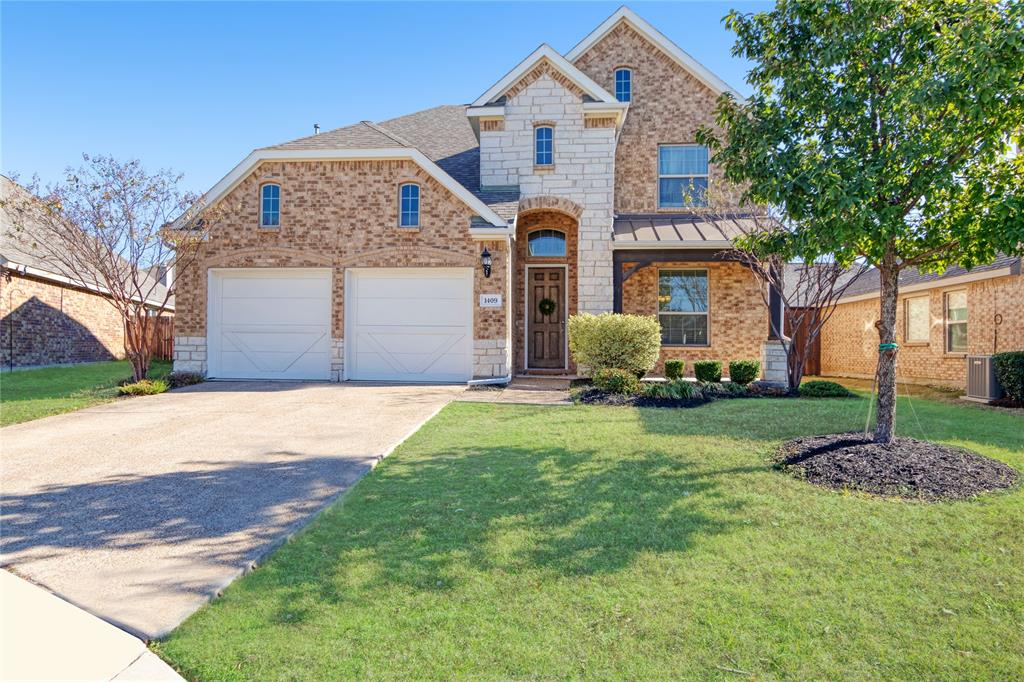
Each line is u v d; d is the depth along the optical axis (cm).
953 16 504
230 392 1142
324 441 708
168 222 1259
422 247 1310
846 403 1019
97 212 1161
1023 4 450
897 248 602
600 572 351
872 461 550
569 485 525
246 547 389
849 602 316
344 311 1327
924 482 503
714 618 300
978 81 454
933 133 518
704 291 1515
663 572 351
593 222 1400
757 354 1483
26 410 929
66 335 1848
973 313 1352
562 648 274
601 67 1612
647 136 1591
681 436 723
